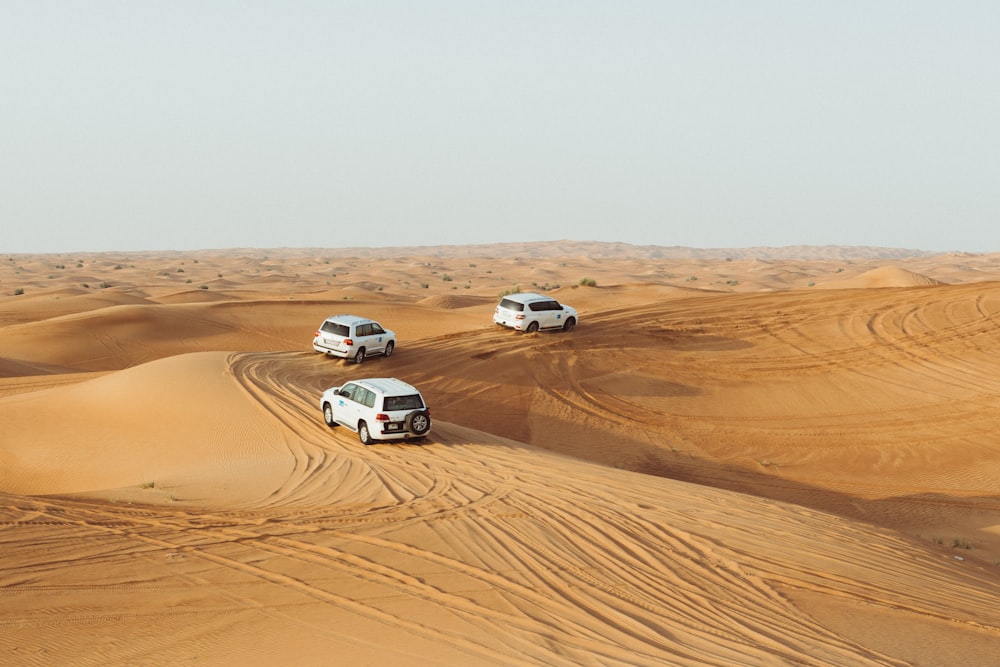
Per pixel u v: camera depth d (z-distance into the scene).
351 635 9.42
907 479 26.92
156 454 21.80
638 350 38.44
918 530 22.00
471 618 10.06
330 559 12.00
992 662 10.24
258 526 13.56
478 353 36.34
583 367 35.84
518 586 11.27
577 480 18.06
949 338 39.88
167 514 14.19
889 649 10.25
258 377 28.77
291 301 62.62
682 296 70.25
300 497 15.86
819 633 10.51
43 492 20.30
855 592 12.27
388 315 60.41
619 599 11.05
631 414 31.81
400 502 15.49
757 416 32.47
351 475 17.88
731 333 41.50
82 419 25.44
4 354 46.53
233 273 164.25
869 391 34.59
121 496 15.76
